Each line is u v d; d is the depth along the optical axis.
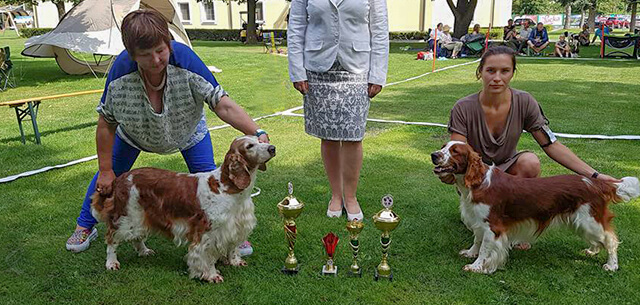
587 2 53.06
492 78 3.59
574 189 3.30
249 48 26.50
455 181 3.50
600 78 13.86
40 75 15.57
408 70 16.56
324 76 4.09
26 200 4.89
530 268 3.50
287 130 7.86
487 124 3.79
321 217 4.46
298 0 4.14
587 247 3.81
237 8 39.38
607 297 3.12
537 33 21.97
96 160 6.30
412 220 4.34
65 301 3.14
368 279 3.37
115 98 3.25
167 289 3.26
